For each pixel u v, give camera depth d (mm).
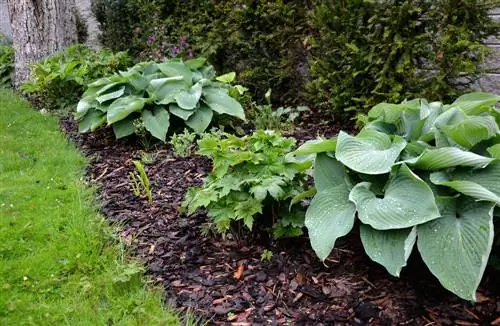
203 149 2592
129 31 7535
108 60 6047
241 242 2609
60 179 3557
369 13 4332
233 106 4570
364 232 2051
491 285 2201
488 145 2219
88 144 4551
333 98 4637
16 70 7062
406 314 2039
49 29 6902
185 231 2771
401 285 2221
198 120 4422
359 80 4543
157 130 4242
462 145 2238
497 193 1990
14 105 5949
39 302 2160
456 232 1921
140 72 4973
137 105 4297
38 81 5758
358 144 2287
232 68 5977
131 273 2260
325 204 2203
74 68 5930
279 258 2449
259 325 1985
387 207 2018
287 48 5270
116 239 2666
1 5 10414
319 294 2180
